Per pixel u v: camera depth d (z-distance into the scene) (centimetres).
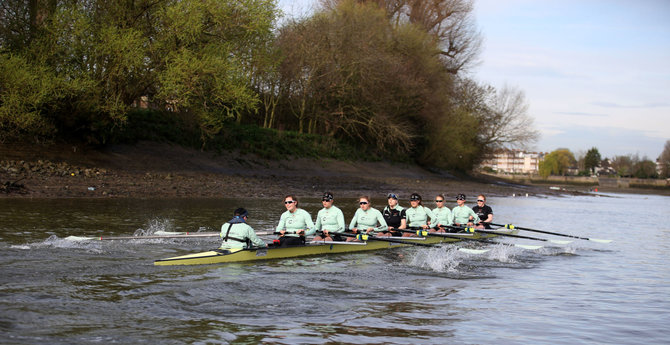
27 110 2409
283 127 4600
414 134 5425
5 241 1059
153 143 3266
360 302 728
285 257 1077
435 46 5259
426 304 732
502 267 1059
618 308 751
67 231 1222
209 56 2656
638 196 6569
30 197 1877
